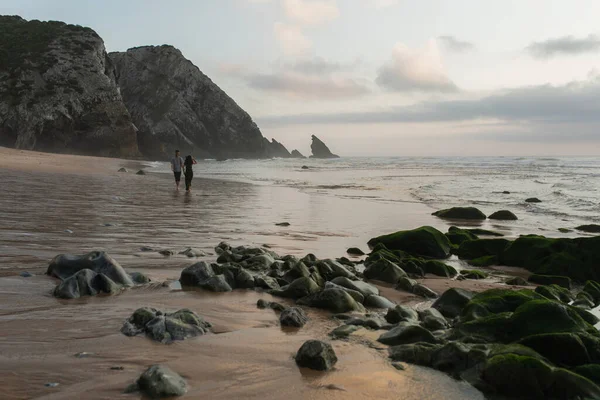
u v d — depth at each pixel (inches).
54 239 329.1
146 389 122.3
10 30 2962.6
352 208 657.0
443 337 178.2
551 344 157.2
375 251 358.6
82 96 2669.8
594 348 157.2
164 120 3959.2
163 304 203.5
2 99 2432.3
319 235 433.4
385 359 156.9
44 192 648.4
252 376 138.0
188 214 528.7
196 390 127.1
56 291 203.6
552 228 529.7
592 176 1419.8
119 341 156.6
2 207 474.0
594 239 339.9
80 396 118.3
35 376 127.9
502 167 2198.6
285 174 1635.1
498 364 140.0
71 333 161.2
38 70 2652.6
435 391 136.3
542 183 1146.7
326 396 128.6
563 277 304.7
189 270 240.5
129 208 546.9
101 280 216.7
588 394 134.3
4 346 146.9
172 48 4441.4
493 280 309.7
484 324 178.2
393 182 1213.1
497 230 515.2
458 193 916.0
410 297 252.1
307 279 235.6
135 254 302.8
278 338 171.9
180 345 157.4
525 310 177.2
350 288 244.1
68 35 2987.2
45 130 2475.4
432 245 388.8
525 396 135.6
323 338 175.0
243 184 1094.4
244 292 234.8
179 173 869.8
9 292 203.2
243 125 4426.7
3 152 1520.7
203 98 4298.7
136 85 4237.2
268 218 529.0
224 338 168.1
